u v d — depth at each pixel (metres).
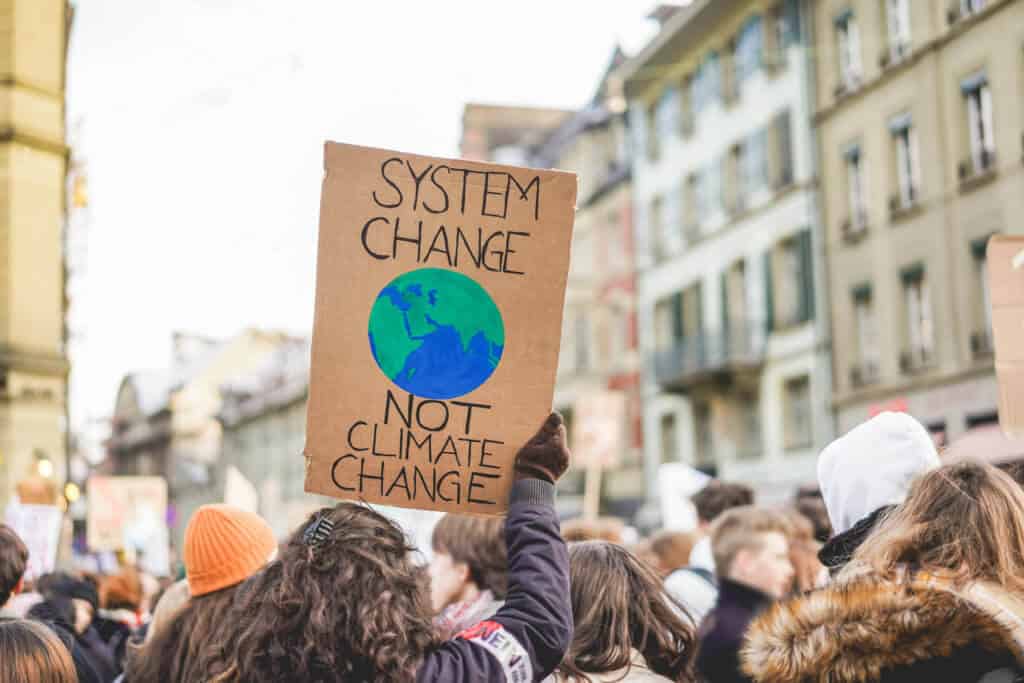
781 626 2.23
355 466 2.45
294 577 2.23
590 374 33.56
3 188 16.27
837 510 3.03
